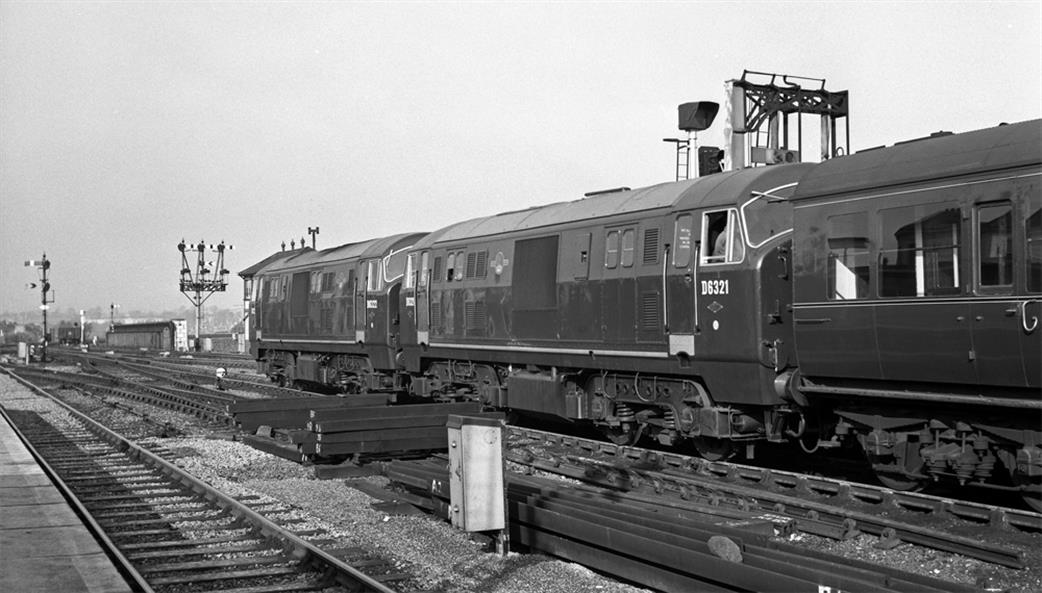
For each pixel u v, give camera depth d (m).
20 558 8.58
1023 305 9.55
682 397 14.79
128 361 52.78
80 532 9.66
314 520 11.30
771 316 13.09
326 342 28.30
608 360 16.06
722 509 10.44
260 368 36.72
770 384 13.09
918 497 10.29
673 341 14.50
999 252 9.82
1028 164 9.51
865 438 11.92
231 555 9.58
